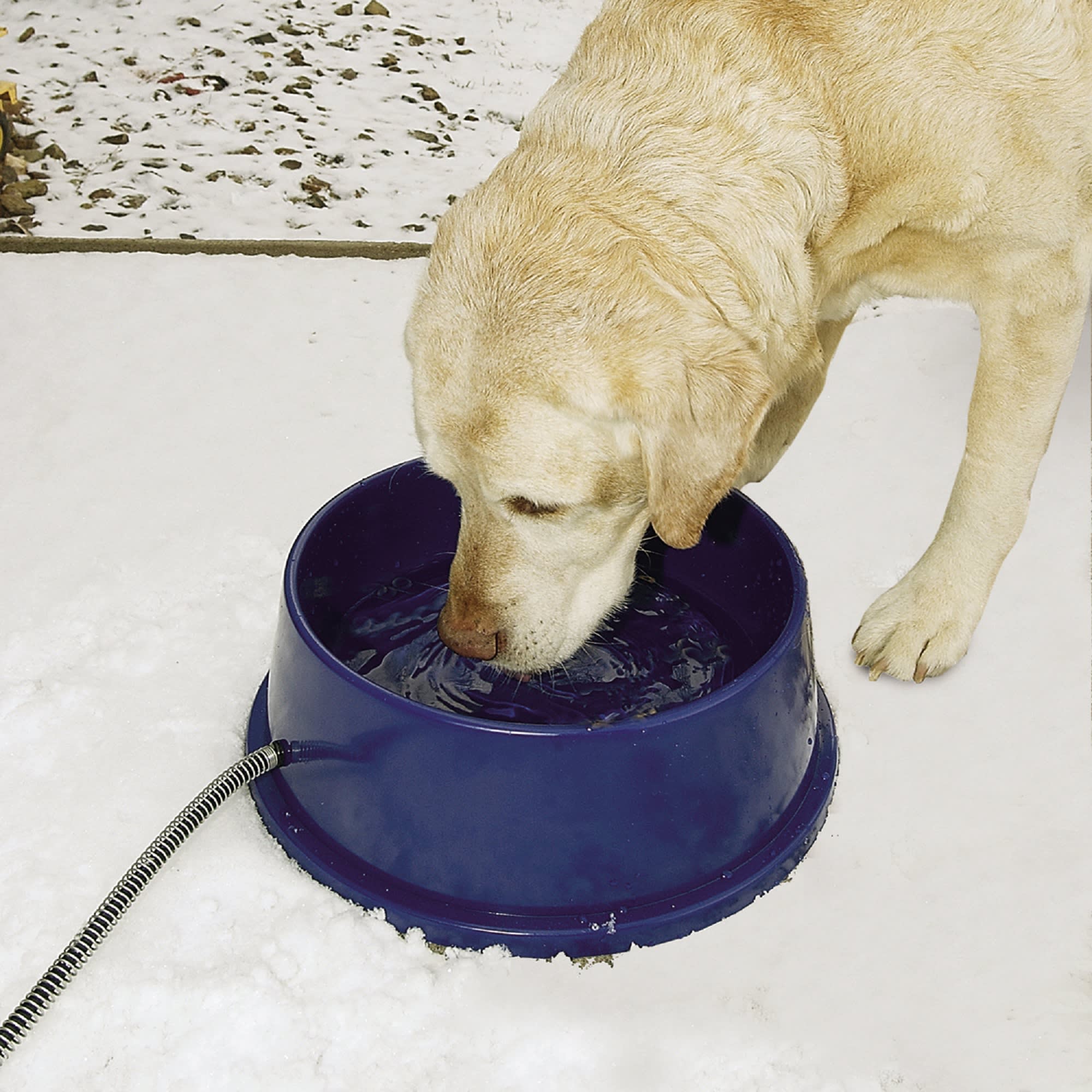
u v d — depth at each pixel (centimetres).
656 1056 98
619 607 113
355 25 260
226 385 148
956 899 107
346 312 159
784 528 135
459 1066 97
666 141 103
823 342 122
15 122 203
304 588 113
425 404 101
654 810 101
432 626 120
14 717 113
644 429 99
